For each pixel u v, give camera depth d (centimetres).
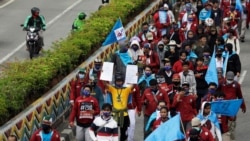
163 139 2731
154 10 6059
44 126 3033
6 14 6712
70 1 7225
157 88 3500
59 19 6562
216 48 4416
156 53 4394
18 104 3491
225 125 3431
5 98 3441
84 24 4912
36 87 3719
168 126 2745
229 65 4166
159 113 3178
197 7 5591
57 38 5966
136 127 3916
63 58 4084
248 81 4738
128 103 3488
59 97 3847
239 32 5719
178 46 4547
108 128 3148
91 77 3738
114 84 3688
